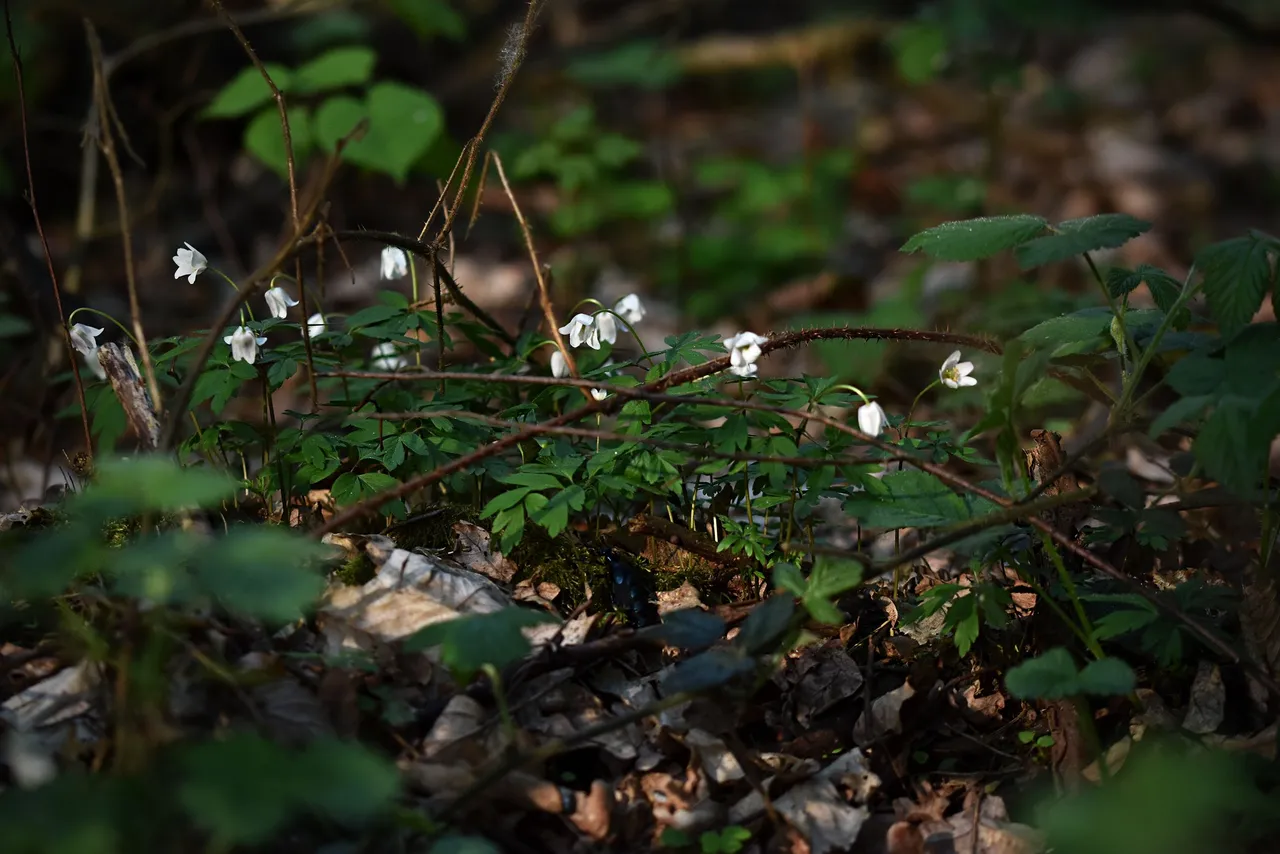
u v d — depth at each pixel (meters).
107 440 1.56
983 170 3.14
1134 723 1.48
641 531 1.63
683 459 1.55
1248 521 1.71
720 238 2.89
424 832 1.39
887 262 2.93
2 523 1.58
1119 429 1.47
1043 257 1.43
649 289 2.83
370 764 1.30
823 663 1.55
